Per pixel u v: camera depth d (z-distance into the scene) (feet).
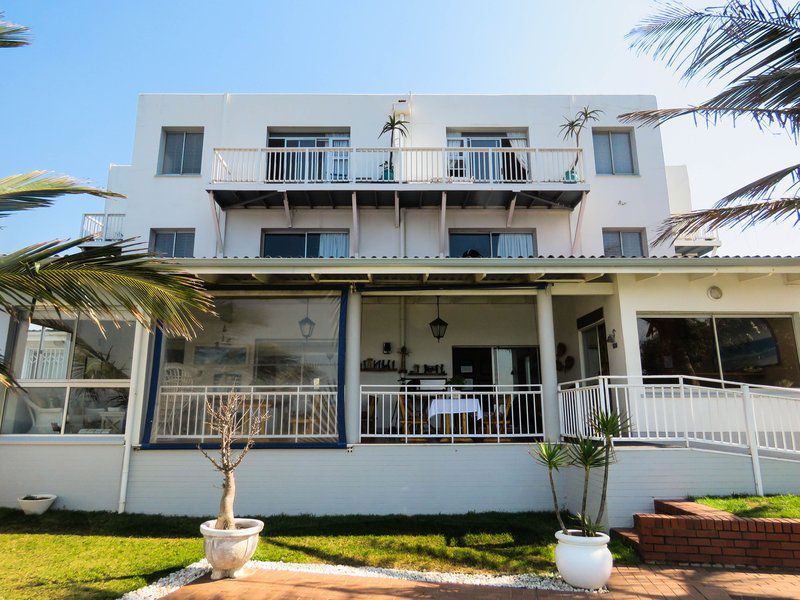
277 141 50.52
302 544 22.39
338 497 27.22
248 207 47.42
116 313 28.94
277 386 28.76
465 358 43.86
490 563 19.89
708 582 17.38
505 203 46.73
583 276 29.63
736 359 30.96
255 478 27.27
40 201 17.03
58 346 29.07
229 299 31.37
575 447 22.57
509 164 48.73
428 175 46.06
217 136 50.01
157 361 28.50
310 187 44.01
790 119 22.06
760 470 23.34
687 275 30.32
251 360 30.89
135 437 27.76
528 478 27.68
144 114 50.55
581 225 48.24
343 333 29.32
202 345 30.86
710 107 22.84
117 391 28.63
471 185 43.91
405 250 46.96
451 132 51.19
